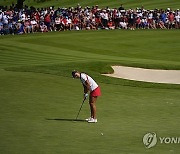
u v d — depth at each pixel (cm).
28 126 5131
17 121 5344
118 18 15675
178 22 16050
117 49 11969
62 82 7681
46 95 6750
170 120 5472
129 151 4266
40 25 14838
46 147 4366
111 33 14312
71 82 7706
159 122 5372
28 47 11794
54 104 6228
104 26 15600
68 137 4712
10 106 6078
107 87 7550
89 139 4644
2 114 5666
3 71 8581
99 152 4222
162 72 8944
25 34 14225
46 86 7344
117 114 5756
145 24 15950
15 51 11244
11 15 14800
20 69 8719
